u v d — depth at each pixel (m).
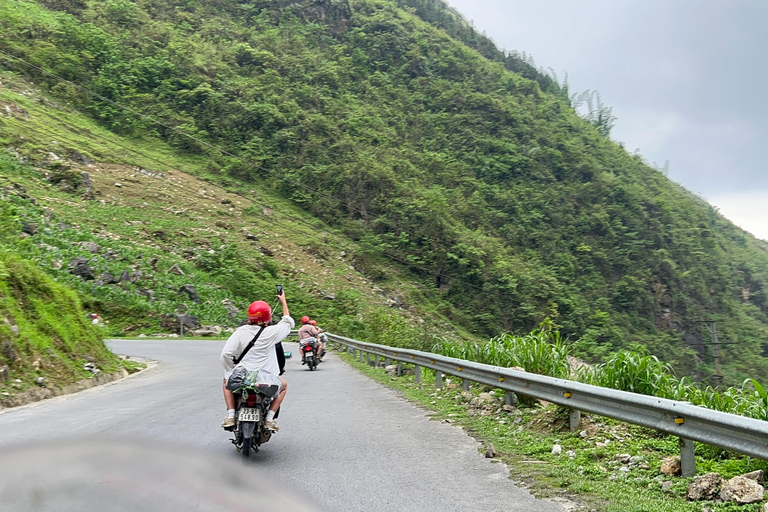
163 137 79.56
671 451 6.44
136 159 69.62
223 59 98.75
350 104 101.81
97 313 33.41
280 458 6.22
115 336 31.89
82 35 84.12
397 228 72.50
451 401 10.41
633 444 6.74
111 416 8.68
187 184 68.94
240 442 6.16
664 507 4.64
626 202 98.88
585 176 103.06
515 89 133.50
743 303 108.19
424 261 68.75
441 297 66.06
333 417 8.90
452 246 70.12
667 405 5.39
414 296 63.41
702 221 111.88
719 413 4.83
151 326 34.16
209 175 74.25
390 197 76.12
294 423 8.37
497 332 62.78
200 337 33.94
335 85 106.88
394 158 85.25
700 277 93.50
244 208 68.44
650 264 87.69
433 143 100.44
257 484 2.28
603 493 5.08
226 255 52.03
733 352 79.44
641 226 94.44
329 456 6.35
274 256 59.09
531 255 79.62
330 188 77.12
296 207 75.12
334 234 71.38
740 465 5.69
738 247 137.12
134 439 2.40
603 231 91.25
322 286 55.75
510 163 98.12
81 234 40.31
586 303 73.19
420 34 134.12
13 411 9.23
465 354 12.72
